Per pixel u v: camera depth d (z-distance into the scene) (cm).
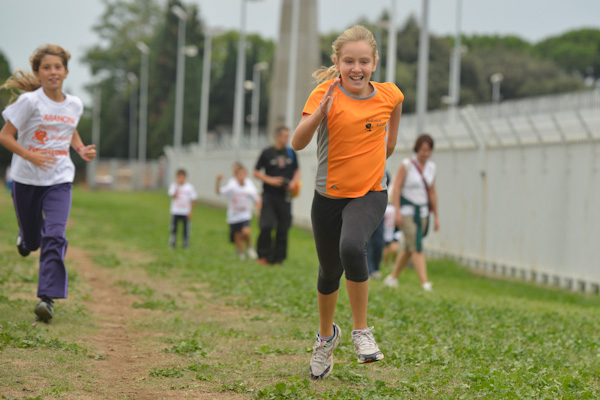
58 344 1037
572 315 1616
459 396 825
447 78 11975
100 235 3625
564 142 2552
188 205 3238
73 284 1712
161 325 1280
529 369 983
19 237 1301
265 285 1877
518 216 2819
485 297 2059
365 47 854
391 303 1612
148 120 16162
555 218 2602
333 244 912
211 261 2520
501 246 2931
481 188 3075
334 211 896
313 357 927
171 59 16012
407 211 2083
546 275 2659
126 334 1205
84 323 1252
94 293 1667
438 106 11506
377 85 902
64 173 1252
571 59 16062
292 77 5522
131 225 4581
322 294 927
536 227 2708
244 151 6750
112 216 5478
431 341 1174
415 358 1035
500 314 1552
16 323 1148
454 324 1379
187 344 1083
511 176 2875
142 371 940
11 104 1229
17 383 830
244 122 16512
